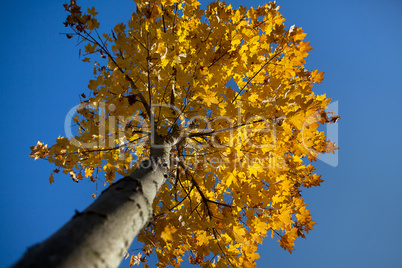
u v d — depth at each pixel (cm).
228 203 249
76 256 70
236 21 223
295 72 235
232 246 239
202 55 191
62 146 211
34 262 64
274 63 229
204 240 238
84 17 184
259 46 225
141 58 186
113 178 233
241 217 246
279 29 216
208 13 216
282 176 238
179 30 235
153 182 143
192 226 224
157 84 206
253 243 227
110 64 209
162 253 244
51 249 69
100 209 93
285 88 218
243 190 216
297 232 242
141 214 108
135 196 111
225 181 233
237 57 212
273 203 233
